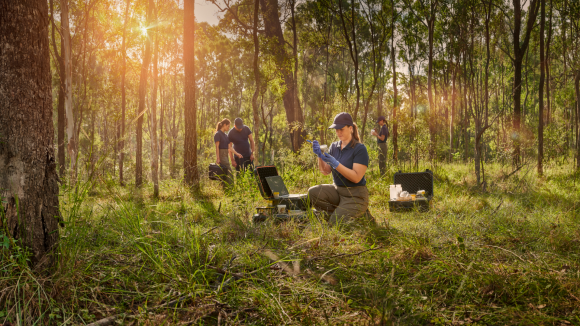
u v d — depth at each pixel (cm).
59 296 205
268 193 488
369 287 233
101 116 2266
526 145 1197
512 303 221
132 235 298
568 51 1667
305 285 243
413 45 2719
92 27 1206
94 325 183
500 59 2158
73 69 1113
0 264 196
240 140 948
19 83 220
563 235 337
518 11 1223
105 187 339
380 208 557
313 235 352
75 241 247
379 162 1050
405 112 1195
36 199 225
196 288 232
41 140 230
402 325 188
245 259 287
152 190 832
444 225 399
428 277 258
